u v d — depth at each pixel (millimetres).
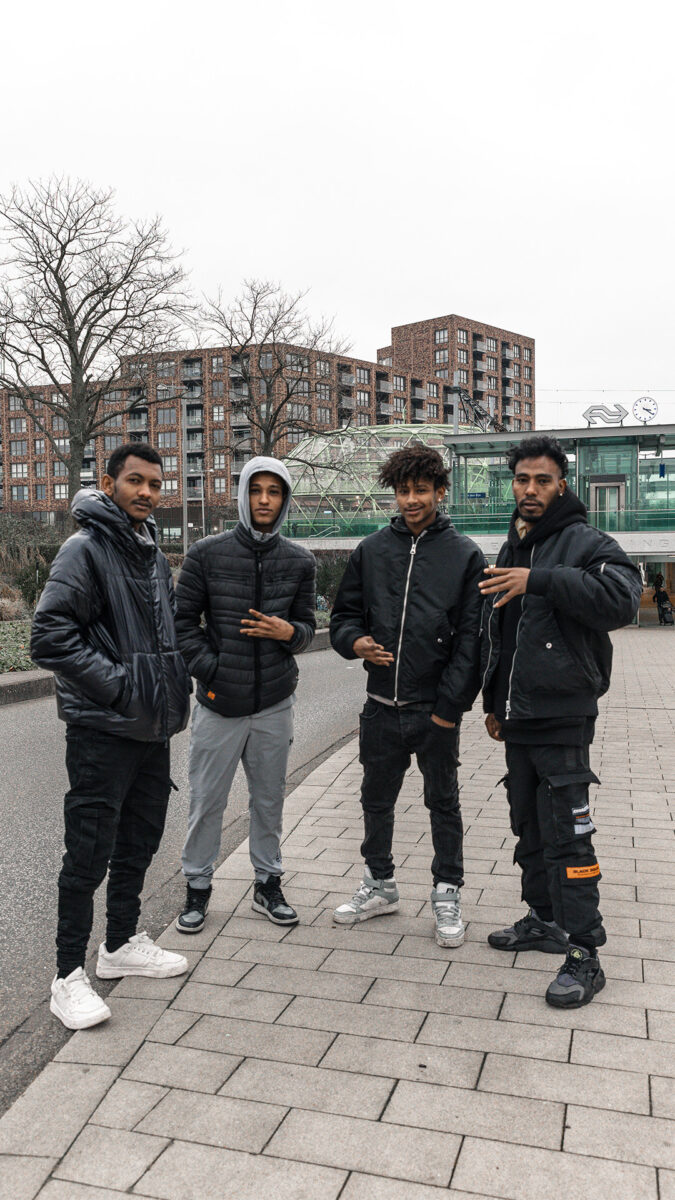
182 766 7270
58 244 28719
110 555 3061
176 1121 2350
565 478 3295
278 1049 2701
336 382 38656
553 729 3133
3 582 22672
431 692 3508
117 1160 2199
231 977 3201
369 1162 2178
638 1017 2879
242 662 3594
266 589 3639
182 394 33062
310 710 10562
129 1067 2611
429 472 3447
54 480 100250
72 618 2955
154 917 3980
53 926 3938
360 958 3354
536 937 3428
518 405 124500
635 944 3449
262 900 3783
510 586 3025
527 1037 2754
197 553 3650
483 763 7004
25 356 29688
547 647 3084
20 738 8453
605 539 3137
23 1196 2080
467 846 4727
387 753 3619
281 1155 2205
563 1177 2117
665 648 22312
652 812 5426
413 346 117062
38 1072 2705
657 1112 2363
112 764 2998
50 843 5152
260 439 36281
